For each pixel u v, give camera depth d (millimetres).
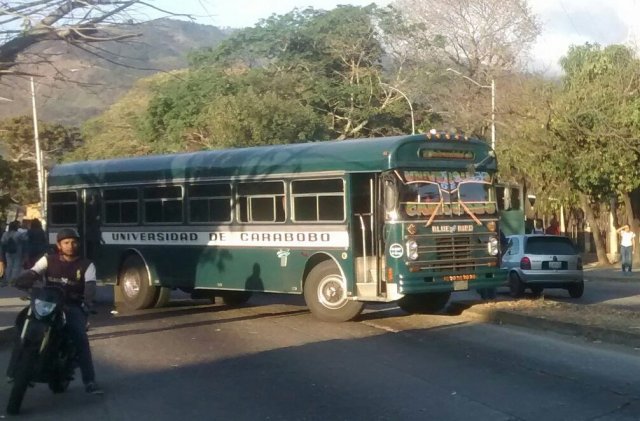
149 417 9023
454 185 15961
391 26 53375
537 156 36312
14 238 26797
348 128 52844
